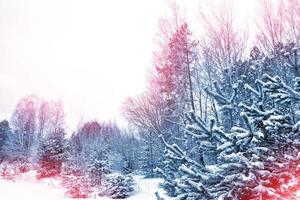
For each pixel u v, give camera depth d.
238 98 4.58
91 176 27.27
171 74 18.77
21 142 42.72
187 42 17.67
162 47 19.91
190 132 3.56
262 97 3.73
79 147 44.72
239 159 3.15
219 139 3.45
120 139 40.47
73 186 17.98
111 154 37.91
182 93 17.36
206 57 15.67
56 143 28.23
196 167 3.48
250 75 7.02
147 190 20.91
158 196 3.63
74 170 27.67
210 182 3.34
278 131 3.46
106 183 21.36
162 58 19.72
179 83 17.84
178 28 18.84
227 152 3.42
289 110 3.81
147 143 29.69
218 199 3.18
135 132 37.62
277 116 3.41
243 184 3.19
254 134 3.29
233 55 14.41
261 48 15.54
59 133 29.91
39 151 29.53
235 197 3.25
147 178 28.38
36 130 48.84
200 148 3.67
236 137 3.33
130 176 22.08
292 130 3.39
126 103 22.03
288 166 3.27
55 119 51.41
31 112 50.22
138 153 37.16
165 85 19.80
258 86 3.79
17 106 51.62
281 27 15.00
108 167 29.44
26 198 12.72
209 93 4.19
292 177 3.25
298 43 13.43
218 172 3.31
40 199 13.16
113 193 19.81
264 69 9.16
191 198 3.30
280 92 3.70
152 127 21.09
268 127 3.37
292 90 3.65
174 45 18.20
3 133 45.88
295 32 14.41
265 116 3.52
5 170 26.06
